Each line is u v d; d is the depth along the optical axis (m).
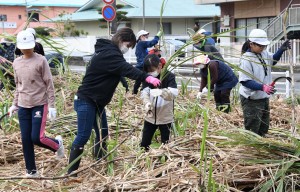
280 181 3.91
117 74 5.05
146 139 5.68
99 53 5.01
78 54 21.05
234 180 4.12
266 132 6.08
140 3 35.19
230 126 6.29
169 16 34.31
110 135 6.34
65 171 4.85
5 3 45.84
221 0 25.77
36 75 5.06
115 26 15.85
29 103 5.10
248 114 5.86
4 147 6.09
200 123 6.27
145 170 4.57
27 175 5.17
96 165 5.00
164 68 5.24
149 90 5.51
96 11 36.75
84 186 4.57
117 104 7.71
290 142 5.14
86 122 5.14
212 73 7.48
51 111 5.08
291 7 22.45
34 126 5.11
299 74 14.40
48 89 5.09
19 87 5.19
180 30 35.75
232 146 4.60
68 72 10.02
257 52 5.57
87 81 5.13
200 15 35.19
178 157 4.68
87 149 5.34
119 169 5.02
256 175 4.19
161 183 4.15
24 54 5.07
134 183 4.24
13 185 4.75
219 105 7.60
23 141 5.20
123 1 34.97
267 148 4.31
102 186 4.30
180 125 6.29
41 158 5.81
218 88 7.71
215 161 4.42
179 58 7.12
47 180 4.88
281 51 5.77
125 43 5.02
